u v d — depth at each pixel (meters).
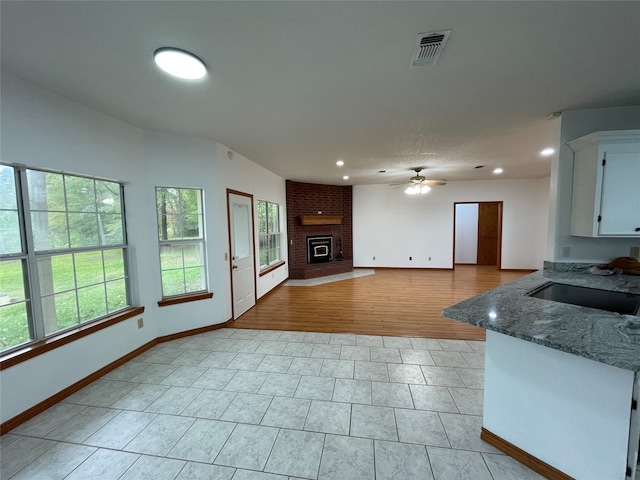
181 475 1.56
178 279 3.45
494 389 1.69
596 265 2.69
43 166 2.14
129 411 2.10
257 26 1.41
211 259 3.59
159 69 1.83
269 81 1.99
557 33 1.49
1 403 1.88
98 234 2.71
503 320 1.54
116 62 1.75
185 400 2.22
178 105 2.41
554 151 2.76
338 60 1.74
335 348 3.08
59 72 1.87
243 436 1.84
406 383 2.40
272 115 2.64
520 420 1.58
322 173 5.81
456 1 1.26
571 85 2.09
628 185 2.31
